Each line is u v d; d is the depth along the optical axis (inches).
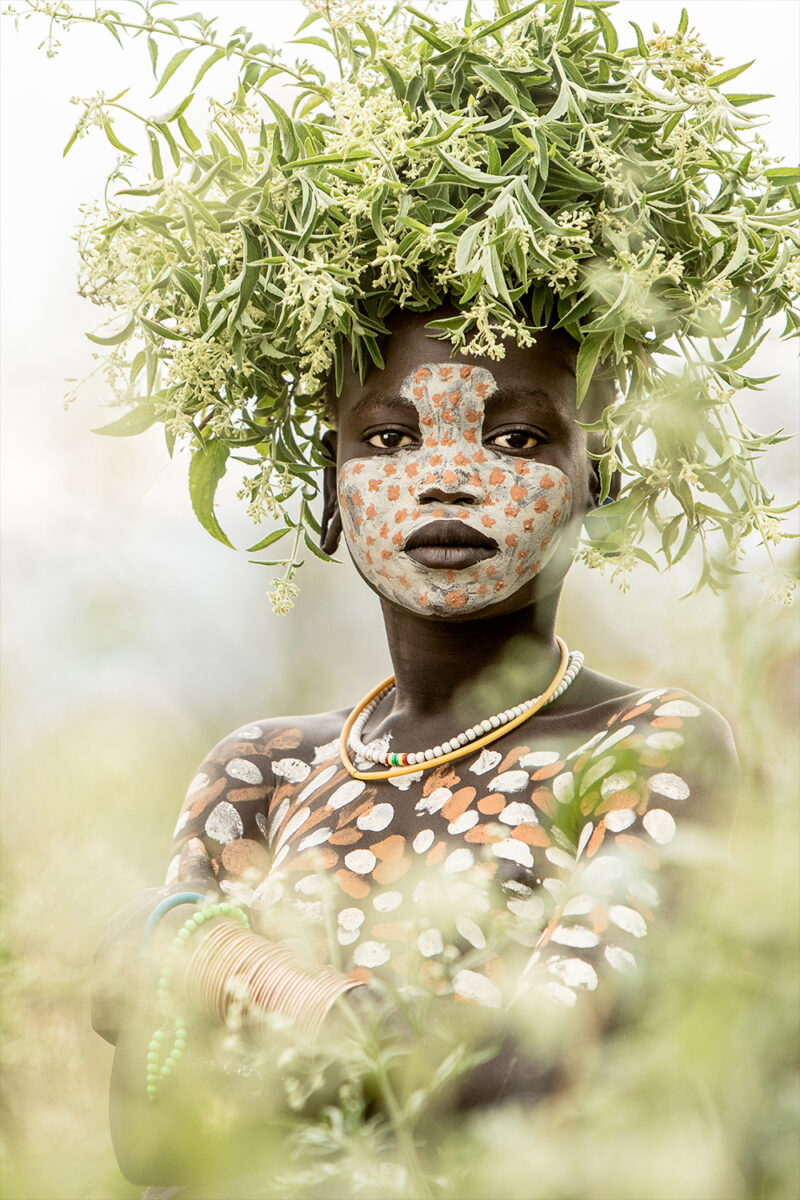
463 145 78.1
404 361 82.0
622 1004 63.6
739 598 58.8
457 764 81.1
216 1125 65.5
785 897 44.9
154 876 81.0
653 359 83.7
